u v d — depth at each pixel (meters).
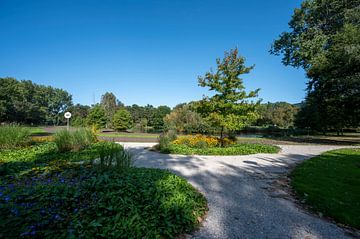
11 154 8.23
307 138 26.48
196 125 30.56
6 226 2.42
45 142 12.44
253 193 4.95
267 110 60.44
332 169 7.27
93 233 2.49
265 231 3.17
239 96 12.13
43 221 2.54
